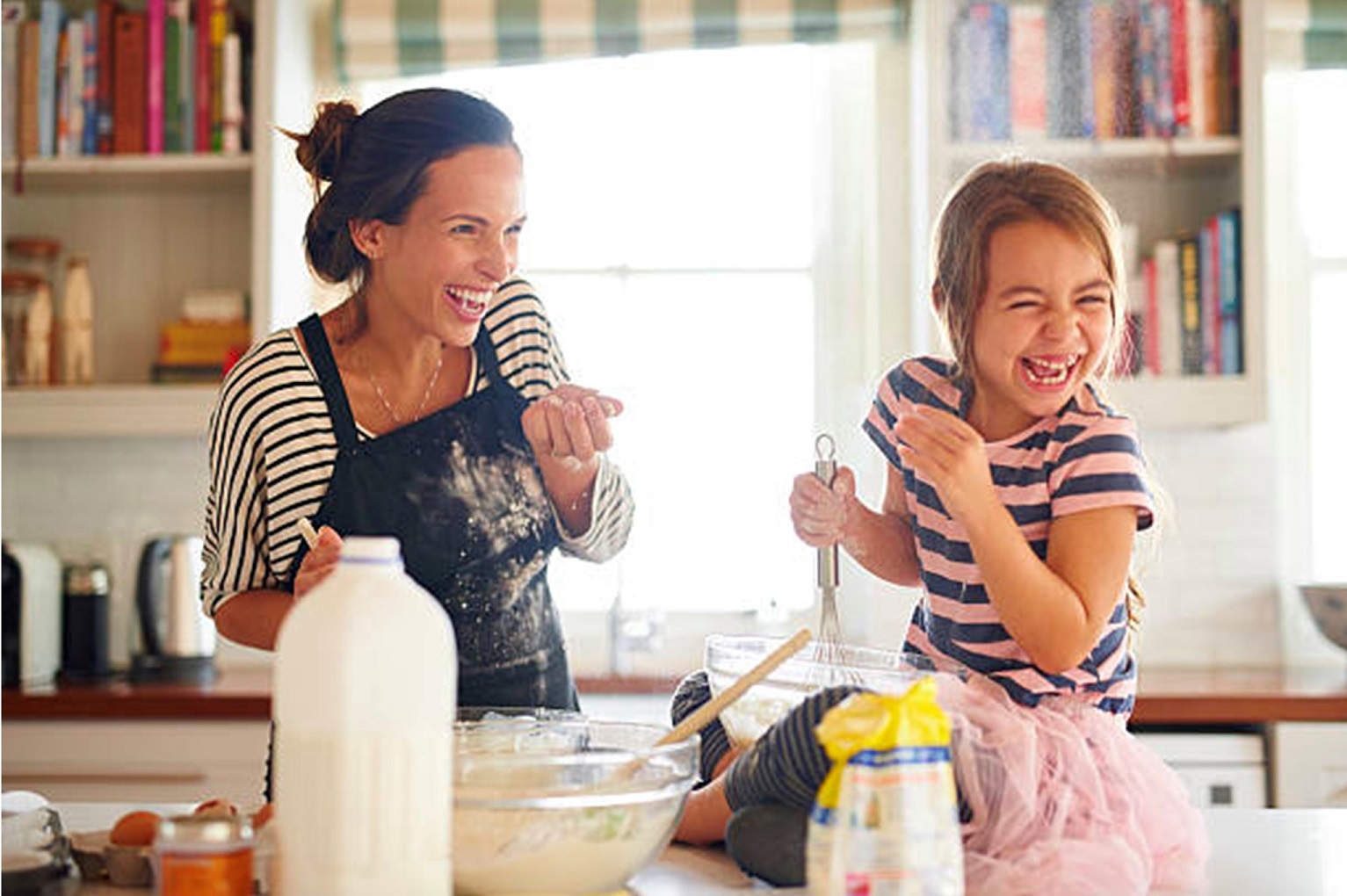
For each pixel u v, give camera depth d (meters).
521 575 1.87
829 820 1.08
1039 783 1.29
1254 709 2.88
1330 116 3.65
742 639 1.47
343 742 1.02
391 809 1.02
